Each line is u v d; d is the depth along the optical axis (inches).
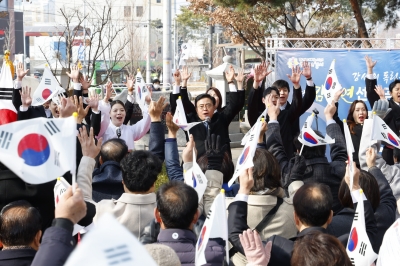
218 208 119.6
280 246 134.1
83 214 102.8
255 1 558.9
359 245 126.2
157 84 890.7
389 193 170.2
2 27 1742.1
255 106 284.0
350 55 421.1
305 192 135.8
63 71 577.3
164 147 198.5
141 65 1419.8
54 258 95.7
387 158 274.8
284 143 286.0
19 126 105.6
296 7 783.7
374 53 419.2
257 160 152.6
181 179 186.5
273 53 439.5
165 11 790.5
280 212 150.7
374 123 196.2
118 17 1259.8
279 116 288.0
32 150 106.0
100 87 661.9
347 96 423.8
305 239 110.9
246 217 139.7
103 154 187.0
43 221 164.9
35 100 262.4
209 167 177.0
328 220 135.6
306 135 190.9
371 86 318.0
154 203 154.5
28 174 105.2
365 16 791.1
